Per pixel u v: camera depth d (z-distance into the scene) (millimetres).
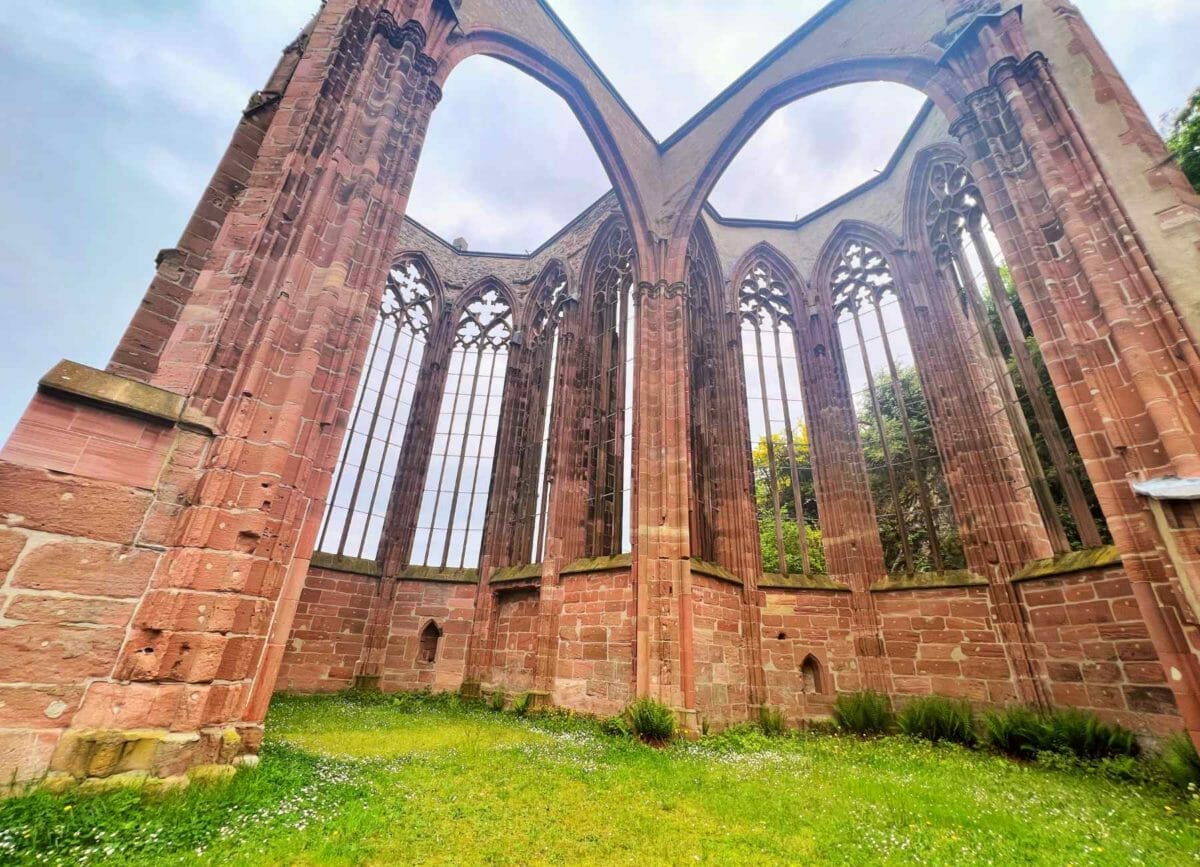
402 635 17984
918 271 16250
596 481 17047
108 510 5203
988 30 10273
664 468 13484
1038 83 9336
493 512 19109
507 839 4852
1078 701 10352
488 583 17953
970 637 12602
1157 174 8109
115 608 5031
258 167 7867
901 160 17516
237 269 7000
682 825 5559
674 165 18625
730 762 8992
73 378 5297
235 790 4797
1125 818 5809
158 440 5660
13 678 4461
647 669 11758
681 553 12594
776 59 16266
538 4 15320
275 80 9305
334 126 8227
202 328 6625
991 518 13055
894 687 13336
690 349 17609
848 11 14398
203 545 5457
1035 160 8852
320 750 7824
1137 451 7090
